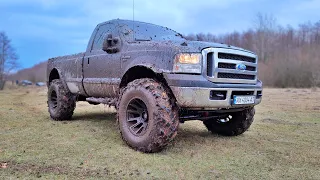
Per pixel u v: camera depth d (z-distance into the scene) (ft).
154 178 8.19
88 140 12.55
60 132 14.26
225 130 14.28
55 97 18.79
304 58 93.45
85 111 23.66
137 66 11.62
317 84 84.38
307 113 22.97
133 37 13.79
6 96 46.32
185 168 9.06
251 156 10.53
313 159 10.23
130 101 11.40
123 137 11.59
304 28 118.01
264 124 17.70
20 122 17.12
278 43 117.29
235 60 11.19
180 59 10.24
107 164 9.32
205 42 11.37
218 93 10.50
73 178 8.10
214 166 9.32
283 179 8.31
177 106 10.53
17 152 10.50
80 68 16.43
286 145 12.26
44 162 9.42
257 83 12.39
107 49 13.64
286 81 89.86
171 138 10.29
